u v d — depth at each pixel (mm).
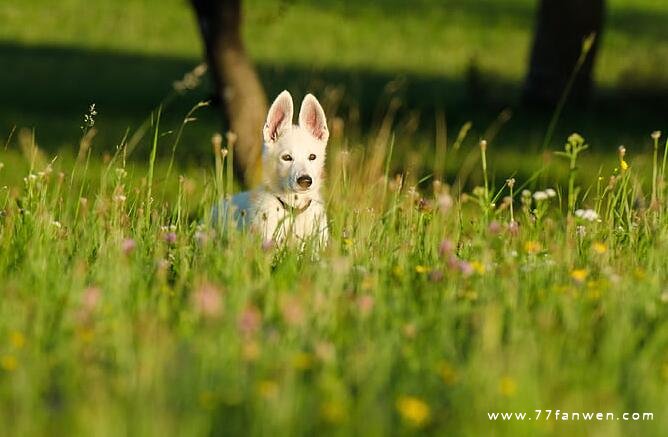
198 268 11609
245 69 27781
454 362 8984
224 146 27422
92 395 7906
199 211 13586
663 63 45000
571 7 40125
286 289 10516
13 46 55312
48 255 11578
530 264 11539
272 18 32875
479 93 42594
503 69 55031
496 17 69188
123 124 36469
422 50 60562
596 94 42812
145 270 11562
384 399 8312
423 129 36062
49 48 55469
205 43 27922
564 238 12742
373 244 12570
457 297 10625
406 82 49062
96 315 9539
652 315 10242
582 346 9414
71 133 33875
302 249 12875
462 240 13055
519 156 30750
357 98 42844
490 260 11648
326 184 16797
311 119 14922
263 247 12031
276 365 8461
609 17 71000
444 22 67312
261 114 27703
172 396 7988
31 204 13219
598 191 14156
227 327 8898
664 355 9430
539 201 14203
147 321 9195
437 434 7770
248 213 14430
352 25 65250
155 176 25344
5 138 32312
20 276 11039
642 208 13633
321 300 9711
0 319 9477
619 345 9180
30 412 7719
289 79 47594
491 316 9414
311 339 9227
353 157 16812
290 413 7637
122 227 13023
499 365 8516
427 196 17188
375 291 10453
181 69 51406
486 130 36094
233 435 7672
